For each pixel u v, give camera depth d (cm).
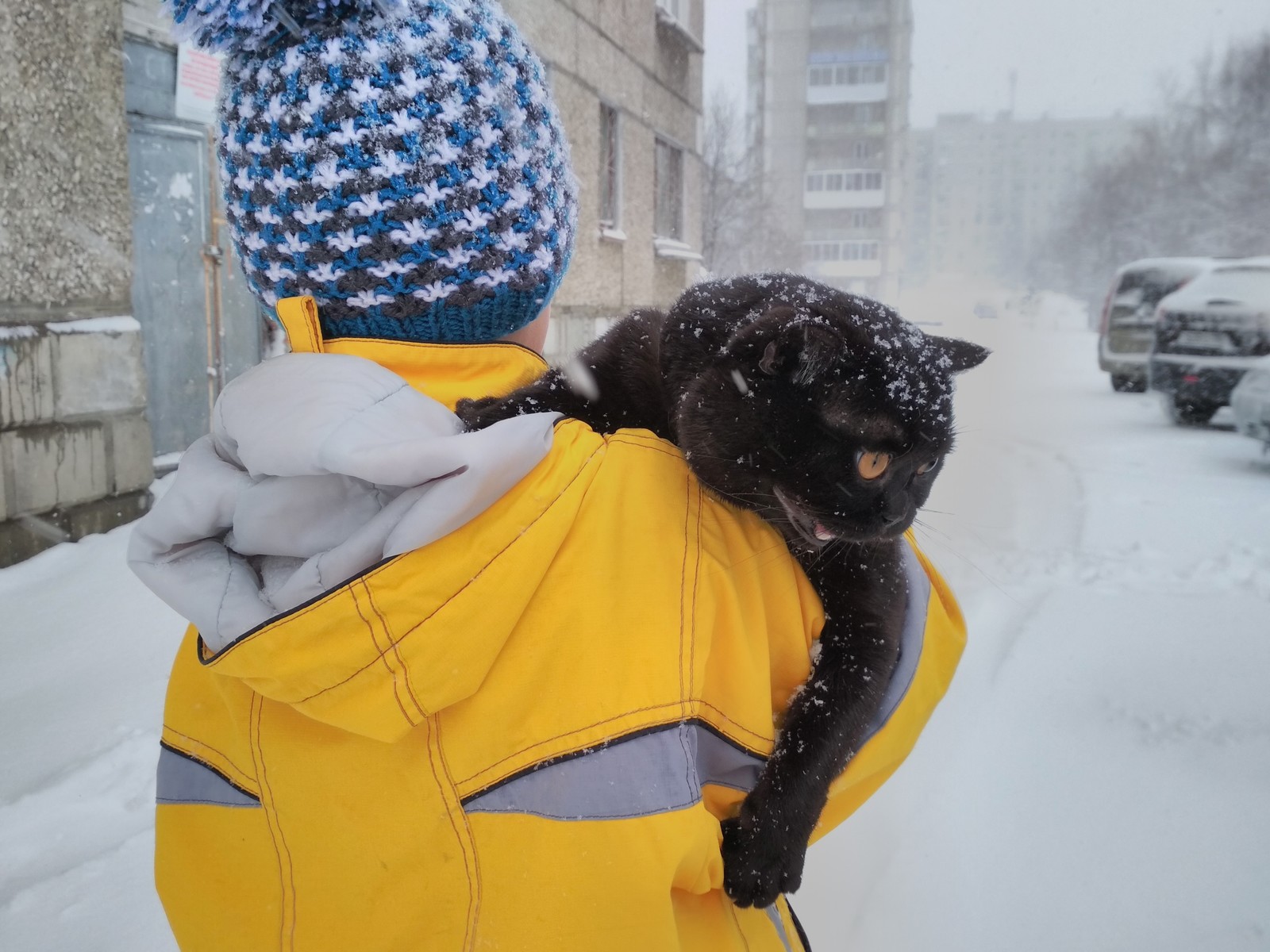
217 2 98
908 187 6253
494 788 88
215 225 669
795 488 130
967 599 454
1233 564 496
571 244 124
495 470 83
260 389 93
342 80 98
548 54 900
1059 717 329
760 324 132
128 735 311
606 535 92
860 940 224
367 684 84
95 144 510
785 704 116
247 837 100
